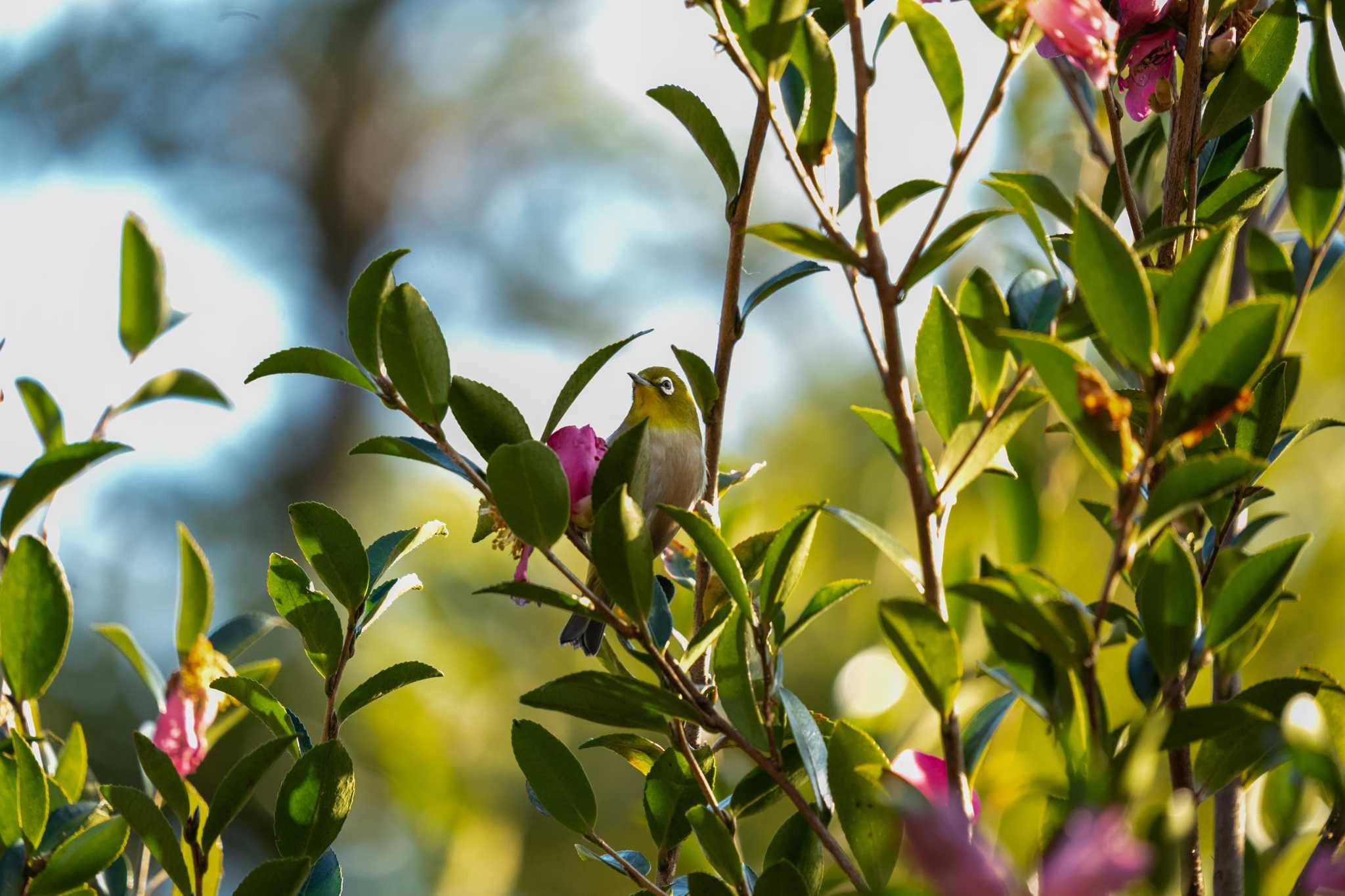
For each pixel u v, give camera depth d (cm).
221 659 366
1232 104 350
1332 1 348
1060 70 367
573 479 350
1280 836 355
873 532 340
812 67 343
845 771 341
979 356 342
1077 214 334
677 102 350
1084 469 399
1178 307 334
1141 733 333
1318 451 468
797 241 334
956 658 335
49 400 365
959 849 331
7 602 351
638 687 341
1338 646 430
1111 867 329
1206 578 345
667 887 352
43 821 348
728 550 342
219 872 354
